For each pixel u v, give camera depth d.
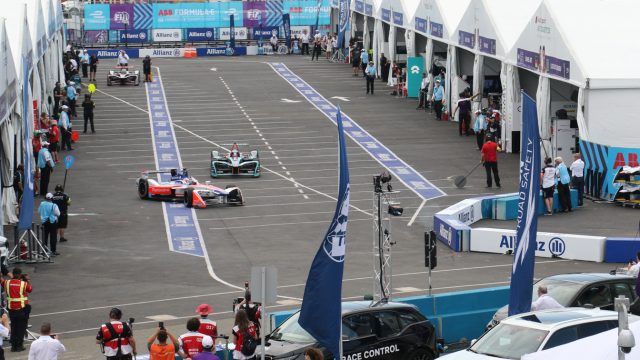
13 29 52.78
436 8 73.44
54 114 67.62
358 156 61.78
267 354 24.14
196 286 36.88
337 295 21.36
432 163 59.66
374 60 91.44
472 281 36.69
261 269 22.67
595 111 50.41
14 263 40.22
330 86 86.56
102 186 55.09
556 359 15.65
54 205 41.50
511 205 47.41
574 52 51.38
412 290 35.31
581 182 48.38
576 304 26.98
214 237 44.59
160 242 43.88
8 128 45.38
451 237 42.41
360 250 41.97
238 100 80.31
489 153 52.94
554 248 40.69
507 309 28.45
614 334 15.72
